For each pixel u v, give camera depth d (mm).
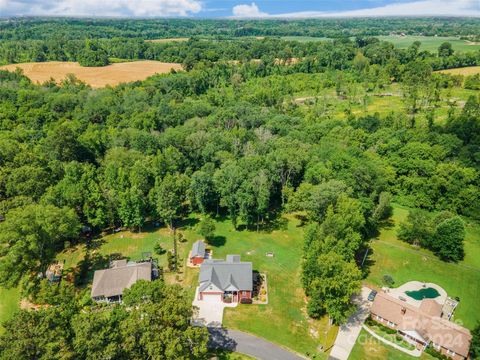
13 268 62062
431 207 98812
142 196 85000
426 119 142750
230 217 94125
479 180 96750
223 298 65562
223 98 176500
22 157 93750
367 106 173125
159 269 73375
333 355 55312
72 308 47594
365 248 82688
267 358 54531
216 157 106562
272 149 109000
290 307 64438
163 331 44031
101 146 116312
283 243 83812
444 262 78625
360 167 88938
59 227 67312
